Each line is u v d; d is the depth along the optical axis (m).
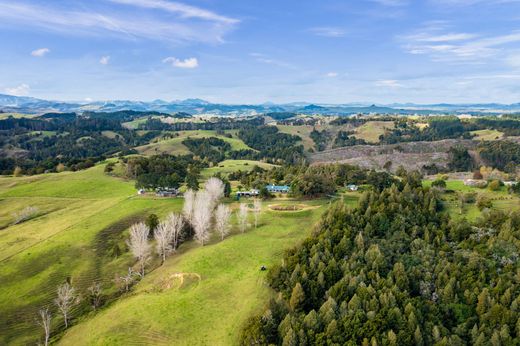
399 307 62.00
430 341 56.84
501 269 72.12
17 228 119.94
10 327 74.88
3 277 88.81
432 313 62.78
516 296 64.38
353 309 60.19
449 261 76.62
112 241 108.62
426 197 109.75
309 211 121.31
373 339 53.34
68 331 71.50
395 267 71.00
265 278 73.81
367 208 96.94
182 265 86.00
